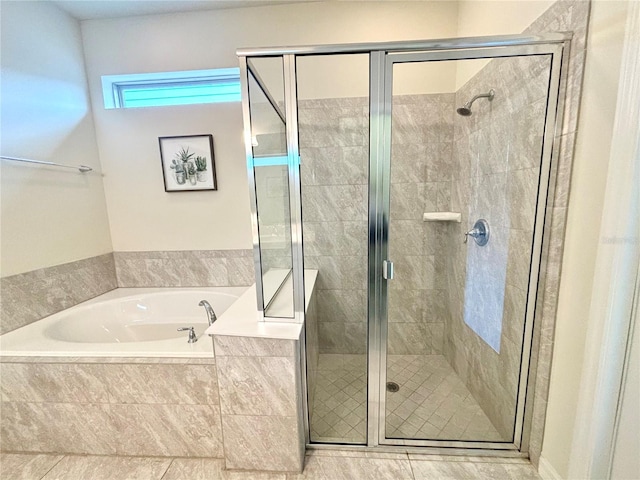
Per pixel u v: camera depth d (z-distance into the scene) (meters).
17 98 1.64
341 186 1.90
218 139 2.17
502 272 1.45
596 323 0.92
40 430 1.39
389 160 1.38
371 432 1.43
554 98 1.10
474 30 1.71
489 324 1.56
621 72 0.81
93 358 1.33
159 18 2.05
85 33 2.08
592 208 0.99
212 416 1.33
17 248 1.63
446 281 1.88
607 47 0.91
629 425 0.90
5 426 1.39
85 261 2.07
